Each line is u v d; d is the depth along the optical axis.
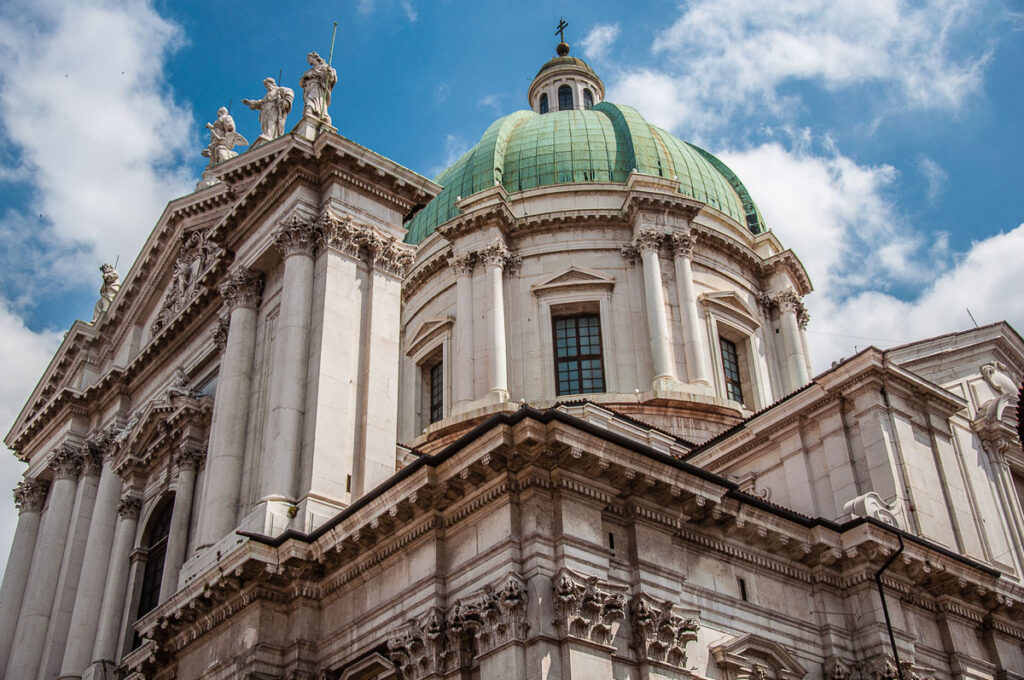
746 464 30.56
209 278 32.09
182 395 32.06
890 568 23.86
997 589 25.59
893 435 27.22
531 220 42.69
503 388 38.94
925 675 23.28
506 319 41.25
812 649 22.53
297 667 21.75
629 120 47.94
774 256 45.50
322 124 29.75
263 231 29.69
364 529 21.31
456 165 49.62
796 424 29.23
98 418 39.31
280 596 22.59
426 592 19.78
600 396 37.97
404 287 45.22
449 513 20.20
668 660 18.70
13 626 37.88
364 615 21.30
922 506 26.34
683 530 21.11
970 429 30.05
